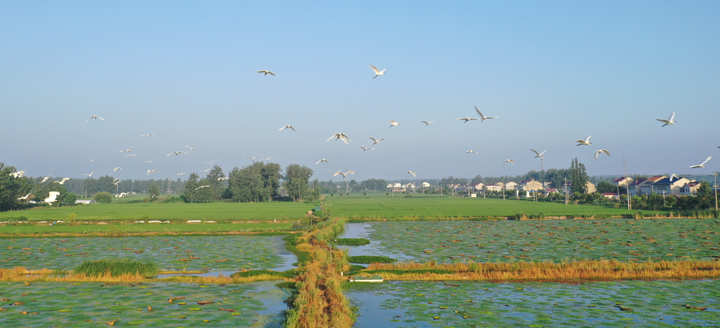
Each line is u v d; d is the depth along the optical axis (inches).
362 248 2460.6
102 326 1133.7
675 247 2341.3
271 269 1894.7
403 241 2728.8
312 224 3553.2
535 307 1300.4
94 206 6766.7
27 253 2298.2
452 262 2016.5
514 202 7273.6
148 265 1750.7
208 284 1620.3
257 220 3905.0
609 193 7367.1
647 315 1213.1
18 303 1338.6
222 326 1142.3
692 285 1544.0
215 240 2797.7
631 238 2716.5
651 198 5064.0
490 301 1365.7
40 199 6697.8
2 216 4296.3
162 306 1318.9
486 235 2967.5
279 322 1176.8
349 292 1492.4
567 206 5831.7
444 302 1362.0
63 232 3100.4
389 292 1486.2
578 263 1781.5
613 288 1513.3
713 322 1154.0
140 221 3799.2
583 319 1186.6
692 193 5905.5
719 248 2295.8
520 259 2066.9
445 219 4052.7
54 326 1130.7
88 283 1626.5
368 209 5423.2
